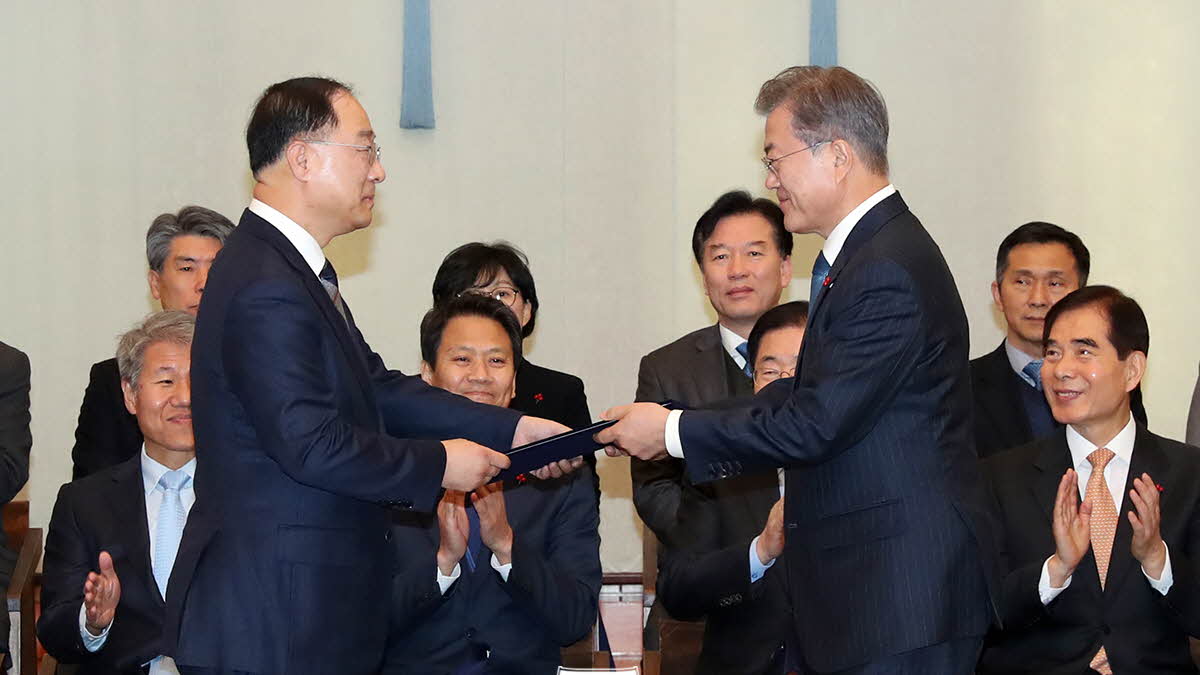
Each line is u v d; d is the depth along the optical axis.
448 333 4.84
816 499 3.89
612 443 4.07
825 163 3.94
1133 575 4.72
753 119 7.54
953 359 3.84
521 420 4.38
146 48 7.41
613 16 7.55
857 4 7.53
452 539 4.39
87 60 7.38
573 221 7.58
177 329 4.84
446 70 7.56
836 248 3.96
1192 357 7.45
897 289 3.75
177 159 7.44
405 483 3.69
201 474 3.71
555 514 4.83
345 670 3.67
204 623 3.58
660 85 7.55
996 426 5.94
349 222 3.85
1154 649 4.69
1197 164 7.44
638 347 7.61
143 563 4.76
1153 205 7.46
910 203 7.56
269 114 3.77
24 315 7.38
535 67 7.57
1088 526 4.50
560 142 7.58
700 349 5.79
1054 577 4.54
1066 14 7.48
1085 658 4.69
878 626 3.74
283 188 3.78
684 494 4.96
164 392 4.74
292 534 3.62
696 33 7.54
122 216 7.42
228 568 3.60
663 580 4.74
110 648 4.68
